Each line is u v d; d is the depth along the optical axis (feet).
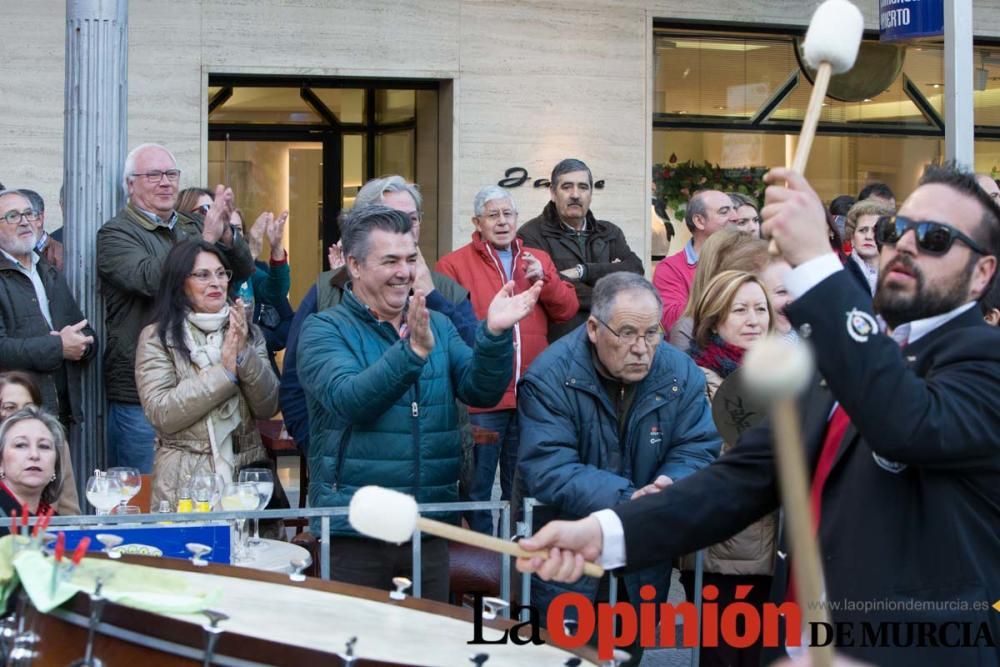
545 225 27.27
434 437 16.06
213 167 36.76
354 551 15.85
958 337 9.02
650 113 37.19
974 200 9.27
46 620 9.47
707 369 17.01
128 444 22.44
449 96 35.76
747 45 38.73
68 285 22.41
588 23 36.50
